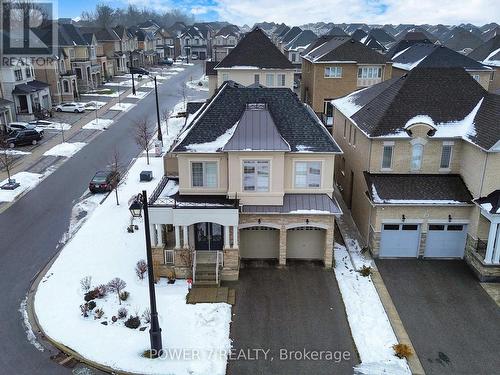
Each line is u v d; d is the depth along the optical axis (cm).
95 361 1941
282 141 2530
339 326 2189
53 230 3117
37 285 2500
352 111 3409
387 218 2709
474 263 2634
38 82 6438
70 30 8194
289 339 2100
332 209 2594
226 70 5509
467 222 2703
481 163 2555
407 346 2041
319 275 2609
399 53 6700
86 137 5369
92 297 2328
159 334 1930
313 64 5516
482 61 6838
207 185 2650
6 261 2736
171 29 17825
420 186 2742
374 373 1906
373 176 2820
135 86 8969
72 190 3794
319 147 2612
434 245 2778
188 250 2495
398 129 2766
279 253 2697
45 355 1994
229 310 2284
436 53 5575
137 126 5291
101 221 3186
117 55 10425
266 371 1914
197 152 2550
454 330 2167
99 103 7262
